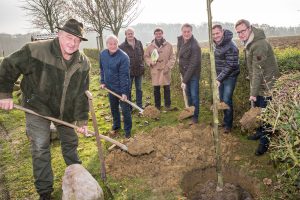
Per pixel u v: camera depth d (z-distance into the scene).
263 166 3.81
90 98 3.50
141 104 6.65
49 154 3.51
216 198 3.39
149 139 4.76
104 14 12.59
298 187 2.91
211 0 2.96
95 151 4.70
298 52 5.55
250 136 4.60
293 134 2.72
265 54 3.77
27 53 3.08
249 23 3.88
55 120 3.43
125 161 4.26
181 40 5.70
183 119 5.69
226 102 4.71
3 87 3.15
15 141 5.41
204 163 4.05
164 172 3.92
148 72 9.70
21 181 3.98
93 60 20.19
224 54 4.55
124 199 3.43
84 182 3.25
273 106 3.03
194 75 5.29
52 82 3.23
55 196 3.62
